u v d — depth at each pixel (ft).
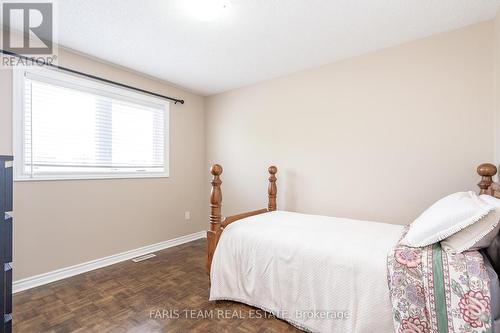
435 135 6.93
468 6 5.67
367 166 8.03
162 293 6.70
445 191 6.80
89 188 8.36
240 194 11.43
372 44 7.47
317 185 9.10
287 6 5.64
